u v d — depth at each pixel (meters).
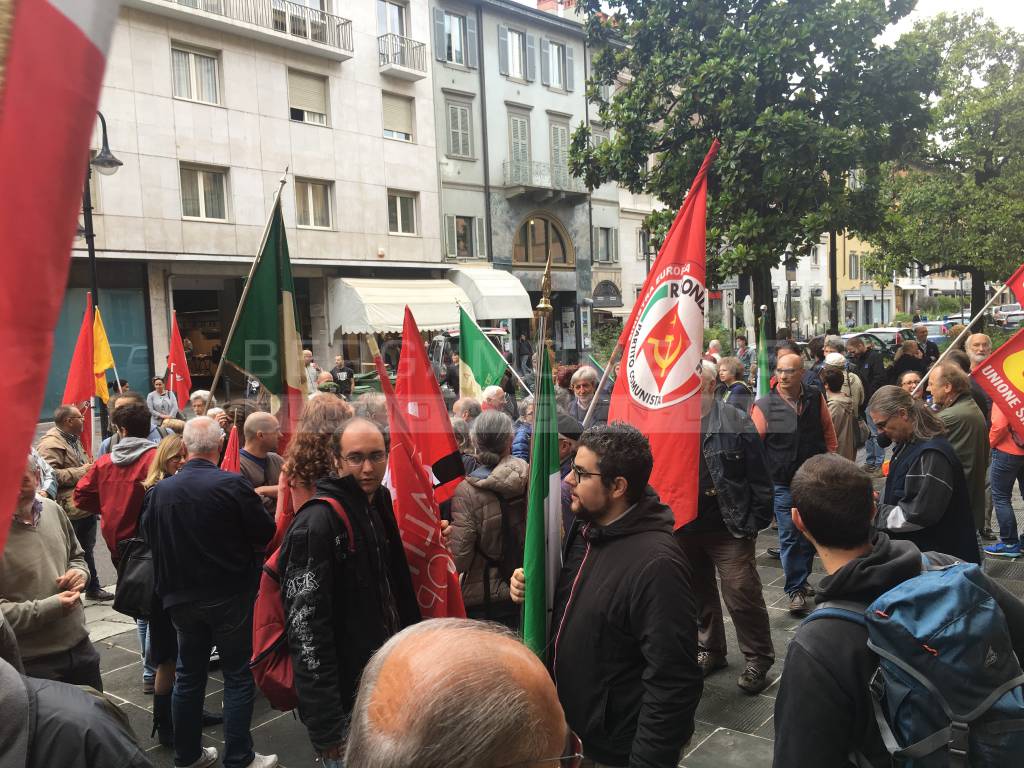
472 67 12.49
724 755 3.22
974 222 17.89
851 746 1.50
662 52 10.82
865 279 40.62
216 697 4.07
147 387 15.21
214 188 14.47
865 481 1.72
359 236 12.04
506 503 3.24
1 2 0.78
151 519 3.17
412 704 0.73
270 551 3.36
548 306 2.46
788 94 10.36
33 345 0.83
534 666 0.82
